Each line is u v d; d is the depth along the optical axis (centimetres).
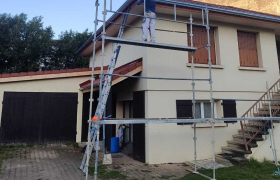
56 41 1742
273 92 854
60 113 949
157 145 704
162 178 548
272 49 925
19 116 890
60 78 965
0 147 830
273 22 855
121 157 788
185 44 785
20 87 903
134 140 772
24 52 1529
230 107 806
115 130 991
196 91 779
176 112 740
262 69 877
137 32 809
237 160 661
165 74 741
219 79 812
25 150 805
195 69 786
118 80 716
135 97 797
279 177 555
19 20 1567
